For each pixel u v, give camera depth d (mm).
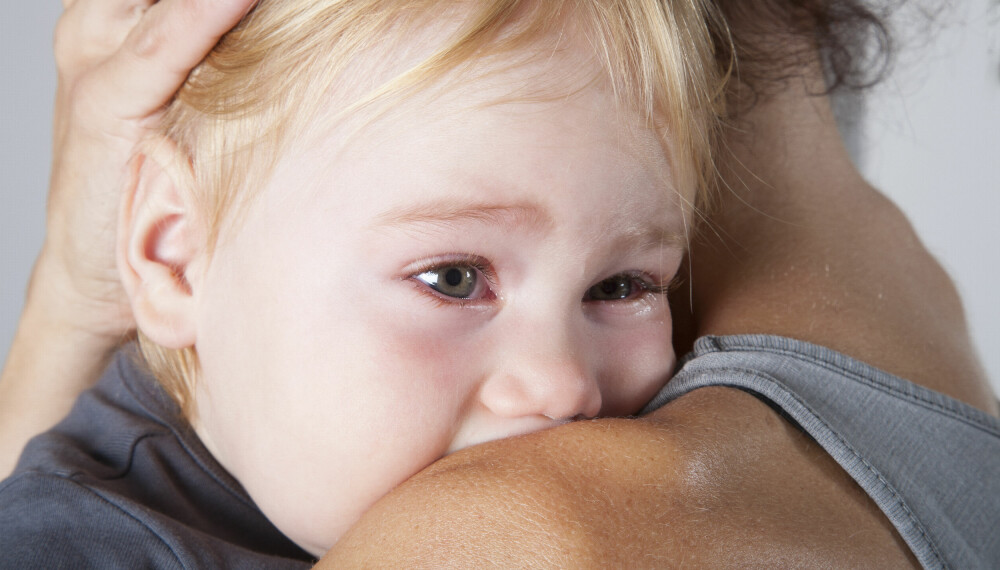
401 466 783
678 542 566
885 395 761
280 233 808
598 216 785
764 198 948
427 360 769
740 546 577
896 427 749
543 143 761
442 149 757
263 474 842
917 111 1888
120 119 936
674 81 825
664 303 888
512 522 566
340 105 786
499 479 596
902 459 728
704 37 900
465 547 559
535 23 774
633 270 849
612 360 845
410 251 768
